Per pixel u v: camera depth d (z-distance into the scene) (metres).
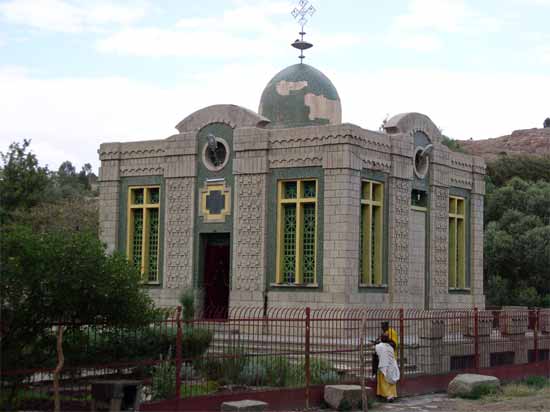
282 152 29.59
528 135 129.75
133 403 17.12
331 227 28.27
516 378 26.69
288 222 29.67
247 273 29.88
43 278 16.92
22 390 17.86
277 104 32.34
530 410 20.27
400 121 31.52
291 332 25.80
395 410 20.05
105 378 18.66
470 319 25.34
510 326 27.17
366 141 29.25
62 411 17.09
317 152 28.81
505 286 52.97
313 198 28.92
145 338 20.00
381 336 22.02
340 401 19.69
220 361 19.25
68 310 17.72
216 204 30.94
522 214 58.41
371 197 29.62
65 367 17.20
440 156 33.56
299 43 33.19
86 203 49.03
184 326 21.83
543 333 29.16
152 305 19.42
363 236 29.53
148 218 32.78
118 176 33.31
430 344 23.70
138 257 32.97
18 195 40.88
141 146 32.91
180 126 32.06
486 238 55.69
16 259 16.73
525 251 54.16
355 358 22.83
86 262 17.39
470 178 35.94
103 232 33.34
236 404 17.92
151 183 32.62
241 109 30.66
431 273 32.75
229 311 30.06
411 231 31.91
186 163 31.69
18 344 17.95
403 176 31.05
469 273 35.75
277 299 29.16
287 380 19.98
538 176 82.19
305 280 29.08
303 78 32.38
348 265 28.02
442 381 23.61
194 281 31.19
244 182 30.23
